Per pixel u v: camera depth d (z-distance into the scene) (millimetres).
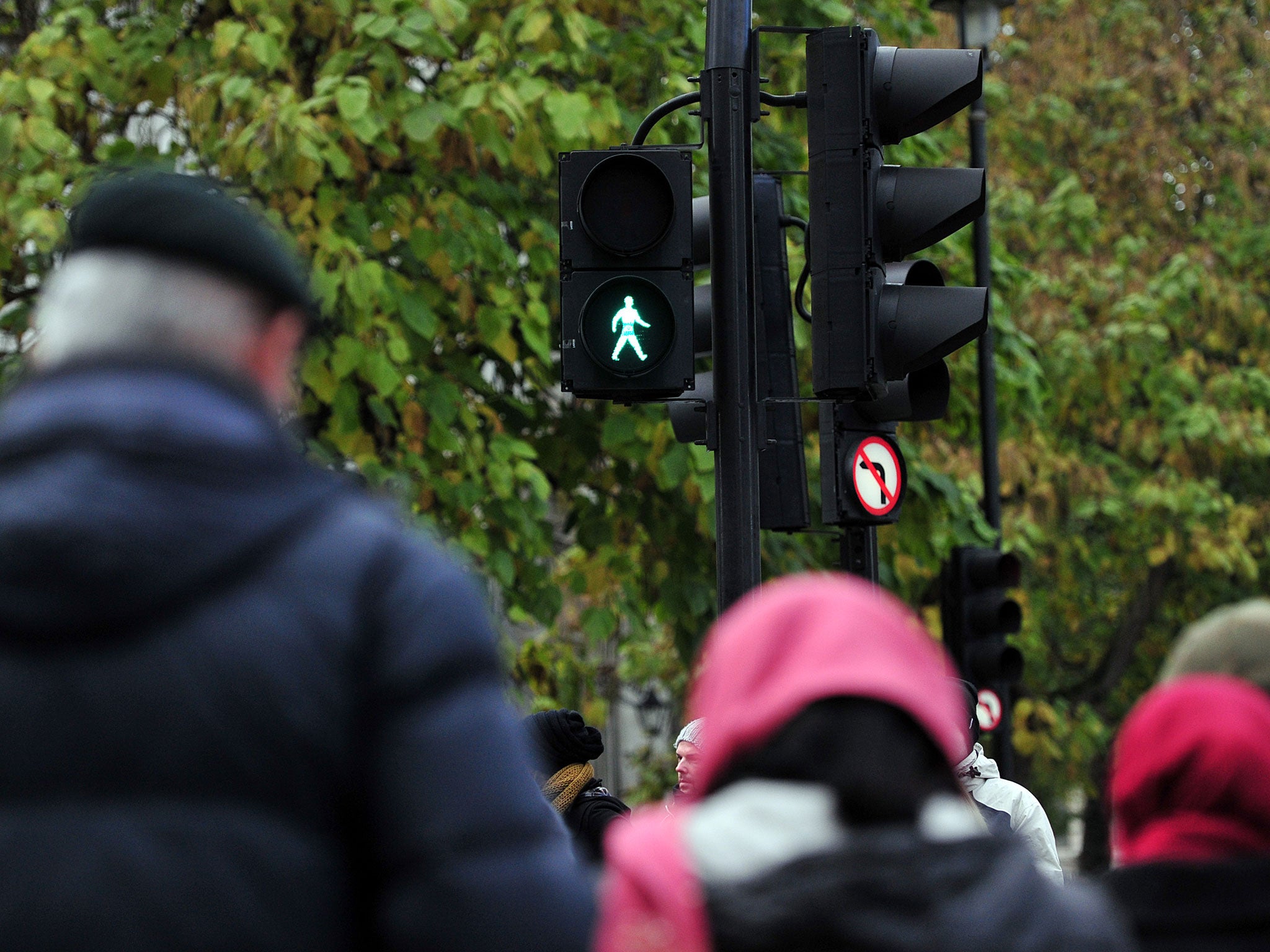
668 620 39062
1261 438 64250
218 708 5832
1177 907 8562
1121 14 72500
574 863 6152
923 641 6664
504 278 36562
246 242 6547
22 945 5562
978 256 44312
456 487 34000
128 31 35531
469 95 32344
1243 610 9242
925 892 5855
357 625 6125
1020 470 60688
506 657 35844
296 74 34781
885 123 19094
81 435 6090
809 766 6211
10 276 35656
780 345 21141
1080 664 79500
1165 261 70188
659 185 18469
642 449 35562
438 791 5918
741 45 19047
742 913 5898
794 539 40062
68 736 5766
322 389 31703
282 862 5773
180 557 5926
